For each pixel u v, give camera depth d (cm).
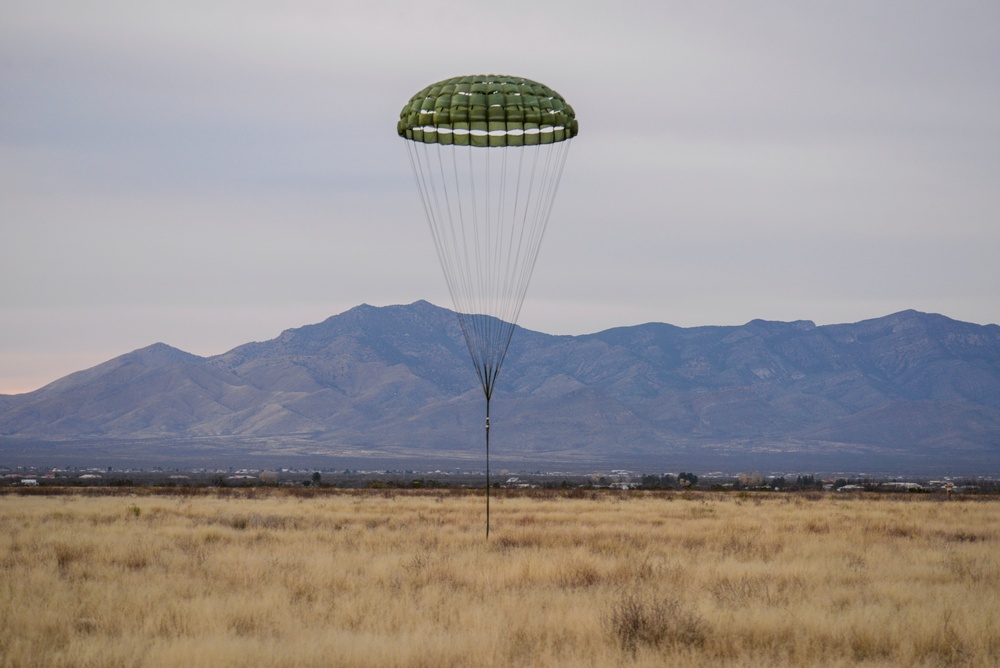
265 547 3316
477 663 1670
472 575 2619
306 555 3061
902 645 1784
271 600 2167
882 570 2761
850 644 1834
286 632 1903
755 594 2302
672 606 1973
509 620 1986
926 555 3108
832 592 2345
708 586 2455
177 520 4556
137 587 2370
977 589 2433
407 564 2812
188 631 1900
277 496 7900
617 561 2867
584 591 2386
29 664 1658
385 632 1892
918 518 5028
